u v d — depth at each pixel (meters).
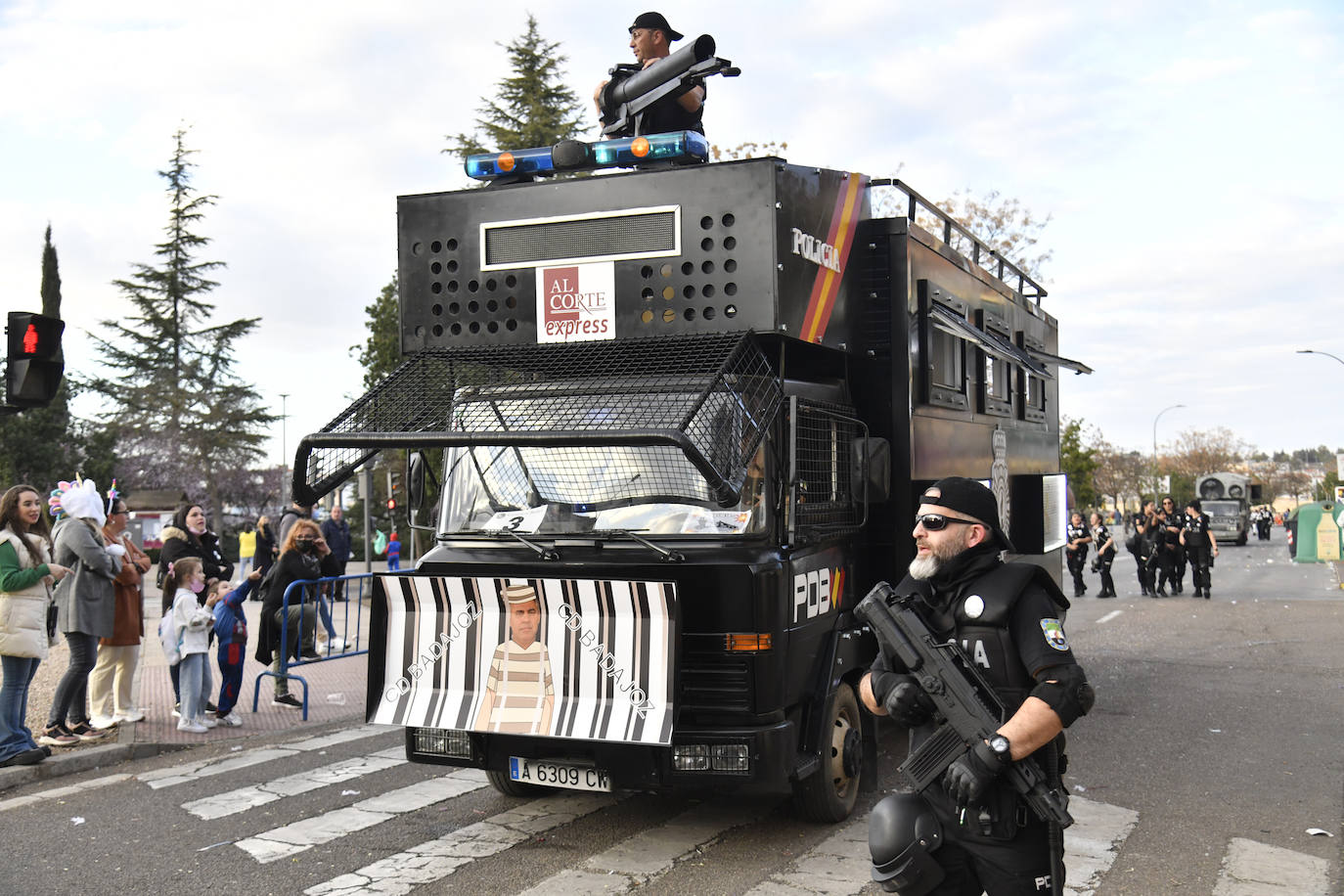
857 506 6.32
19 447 45.59
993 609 3.09
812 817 5.89
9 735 7.25
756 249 5.64
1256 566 32.25
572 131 31.83
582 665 5.28
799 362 6.44
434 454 6.27
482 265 6.15
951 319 7.48
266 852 5.59
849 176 6.60
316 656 9.72
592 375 5.94
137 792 6.84
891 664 3.31
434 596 5.59
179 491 54.72
